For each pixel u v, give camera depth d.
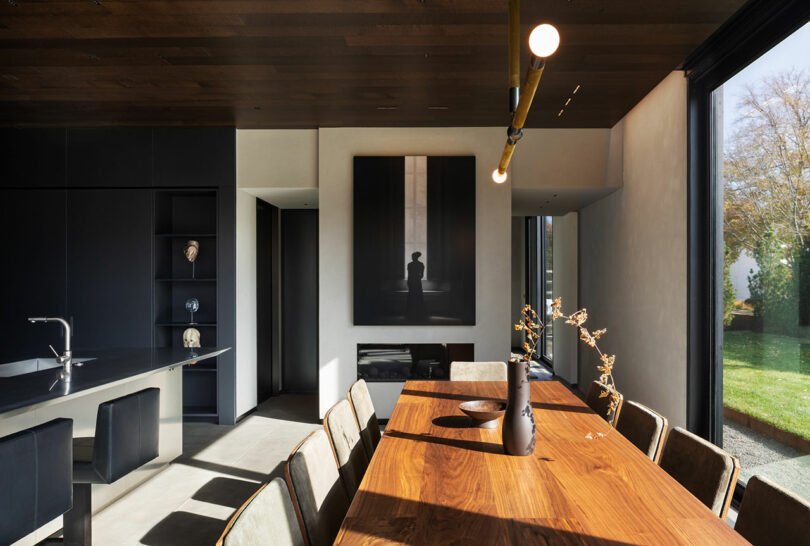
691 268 3.59
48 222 5.22
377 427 2.96
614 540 1.24
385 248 5.09
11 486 1.86
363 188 5.09
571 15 2.94
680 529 1.30
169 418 3.81
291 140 5.21
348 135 5.14
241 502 3.25
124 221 5.22
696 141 3.59
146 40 3.30
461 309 5.07
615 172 5.07
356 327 5.13
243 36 3.25
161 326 5.34
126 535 2.80
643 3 2.81
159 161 5.22
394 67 3.71
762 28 2.84
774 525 1.33
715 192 3.49
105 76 3.88
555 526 1.32
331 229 5.14
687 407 3.61
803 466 2.55
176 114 4.76
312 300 6.68
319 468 1.66
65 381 2.53
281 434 4.75
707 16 2.94
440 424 2.35
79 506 2.49
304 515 1.49
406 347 5.14
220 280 5.20
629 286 4.86
